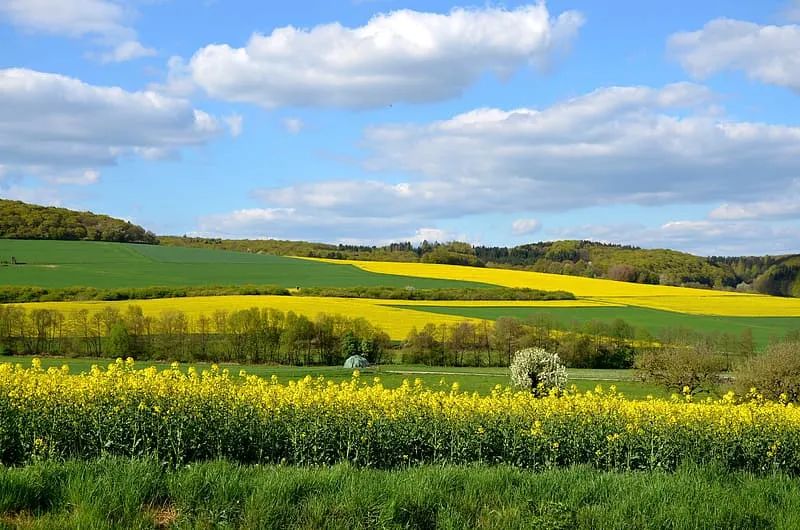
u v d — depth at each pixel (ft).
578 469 41.52
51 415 41.01
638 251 462.19
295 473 34.32
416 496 31.58
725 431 48.70
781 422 49.96
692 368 126.72
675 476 38.75
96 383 43.34
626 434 48.11
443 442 46.65
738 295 328.49
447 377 156.04
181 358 184.14
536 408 50.39
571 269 414.21
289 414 45.16
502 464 43.21
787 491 36.81
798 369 94.32
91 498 29.66
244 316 192.85
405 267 373.81
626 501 32.94
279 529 28.58
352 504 30.32
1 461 39.78
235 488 31.50
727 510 32.37
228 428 43.19
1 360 157.48
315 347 195.00
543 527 29.68
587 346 195.83
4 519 28.32
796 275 365.81
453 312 247.09
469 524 30.12
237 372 160.25
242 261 360.48
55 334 185.37
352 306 243.19
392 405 47.47
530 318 212.43
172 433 42.11
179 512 29.68
